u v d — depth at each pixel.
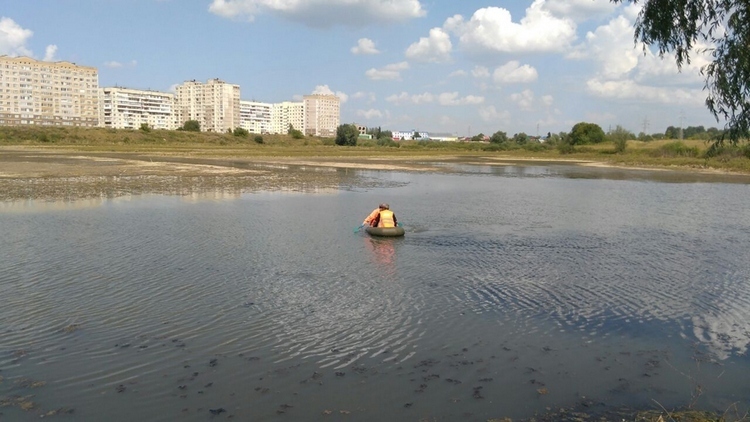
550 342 10.87
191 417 7.85
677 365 9.90
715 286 15.06
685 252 19.69
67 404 8.14
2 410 7.94
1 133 127.81
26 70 181.88
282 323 11.60
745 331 11.67
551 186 48.44
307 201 33.16
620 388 8.98
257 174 53.72
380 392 8.68
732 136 8.52
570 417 8.01
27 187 37.09
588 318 12.31
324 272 15.90
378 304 13.01
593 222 26.91
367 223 22.97
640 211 31.50
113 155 83.38
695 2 8.42
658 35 8.66
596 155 116.19
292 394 8.57
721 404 8.48
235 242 19.97
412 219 26.80
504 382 9.11
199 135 160.62
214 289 13.90
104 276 14.84
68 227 22.27
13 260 16.42
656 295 14.12
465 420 7.89
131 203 30.30
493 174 63.16
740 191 45.38
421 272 16.12
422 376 9.27
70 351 9.97
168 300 12.93
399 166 74.50
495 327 11.62
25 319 11.49
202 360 9.71
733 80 8.18
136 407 8.09
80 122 197.75
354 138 167.00
